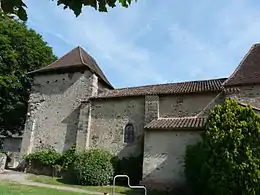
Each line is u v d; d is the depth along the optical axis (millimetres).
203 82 16953
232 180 9047
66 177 16406
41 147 18703
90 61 21641
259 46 16188
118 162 15758
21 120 23969
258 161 9031
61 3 2598
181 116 15297
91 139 17203
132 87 19156
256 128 9461
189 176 12156
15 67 22625
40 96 20031
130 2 2820
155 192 12469
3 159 18141
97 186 13734
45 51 25938
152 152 13406
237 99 13430
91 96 18500
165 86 17781
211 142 9945
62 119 18812
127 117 16719
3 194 9555
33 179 14883
